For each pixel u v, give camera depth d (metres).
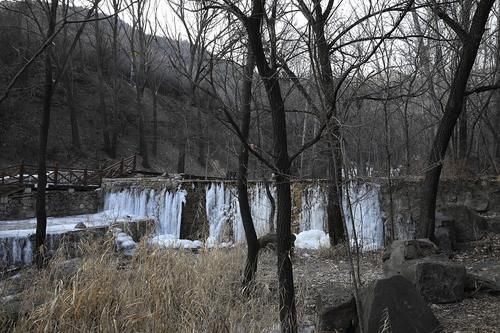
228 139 6.83
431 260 6.46
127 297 5.02
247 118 5.79
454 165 14.01
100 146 33.72
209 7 4.06
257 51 4.09
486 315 5.67
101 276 5.30
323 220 13.59
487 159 16.20
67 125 33.28
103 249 7.00
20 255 12.03
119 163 23.36
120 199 18.56
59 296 4.71
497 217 11.12
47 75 9.68
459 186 12.58
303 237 12.65
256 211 14.55
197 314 4.90
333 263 8.88
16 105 30.00
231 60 5.21
